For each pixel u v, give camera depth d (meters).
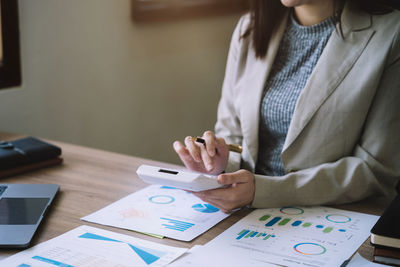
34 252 0.92
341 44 1.32
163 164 1.48
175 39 2.73
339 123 1.29
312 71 1.38
